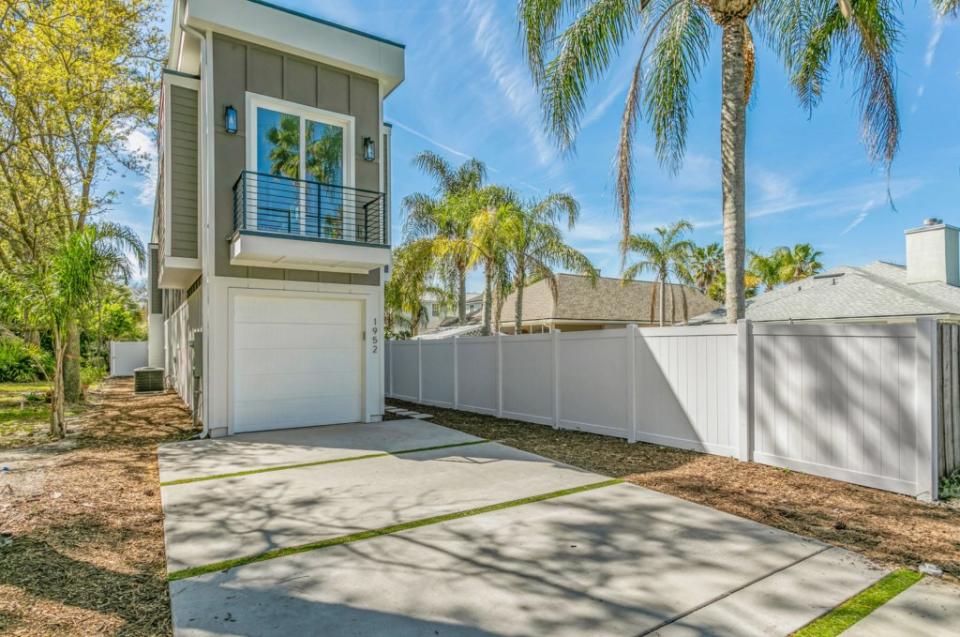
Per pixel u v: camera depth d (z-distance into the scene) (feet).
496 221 54.08
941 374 18.02
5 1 34.76
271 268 31.22
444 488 18.83
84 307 29.71
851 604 10.43
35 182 44.75
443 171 71.87
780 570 11.95
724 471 20.45
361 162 34.32
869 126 29.14
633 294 93.40
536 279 59.67
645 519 15.35
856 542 13.53
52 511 16.55
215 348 29.35
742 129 27.32
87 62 42.52
